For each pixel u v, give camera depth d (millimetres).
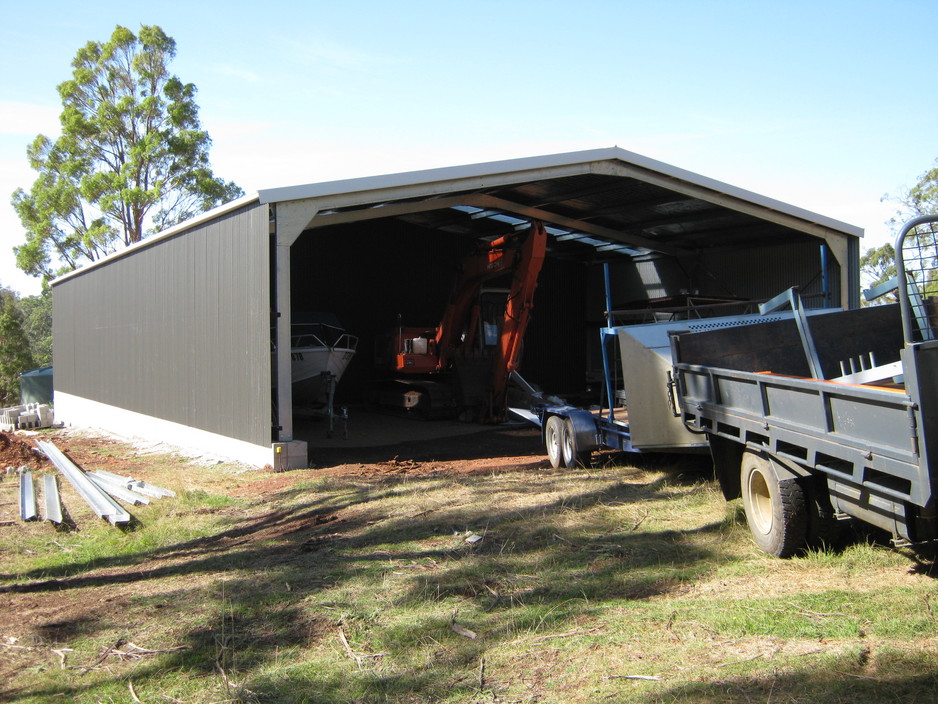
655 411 8109
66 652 4730
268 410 11766
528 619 4734
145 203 33719
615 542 6375
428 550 6555
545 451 13289
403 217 21469
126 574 6508
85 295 22516
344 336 19547
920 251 4633
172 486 10391
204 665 4414
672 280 22094
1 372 34625
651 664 4012
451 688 3912
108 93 35094
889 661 3809
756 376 5578
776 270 18312
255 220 12031
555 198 17172
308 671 4203
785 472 5531
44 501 9914
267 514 8609
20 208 34344
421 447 14492
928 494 3840
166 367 16188
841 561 5371
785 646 4105
